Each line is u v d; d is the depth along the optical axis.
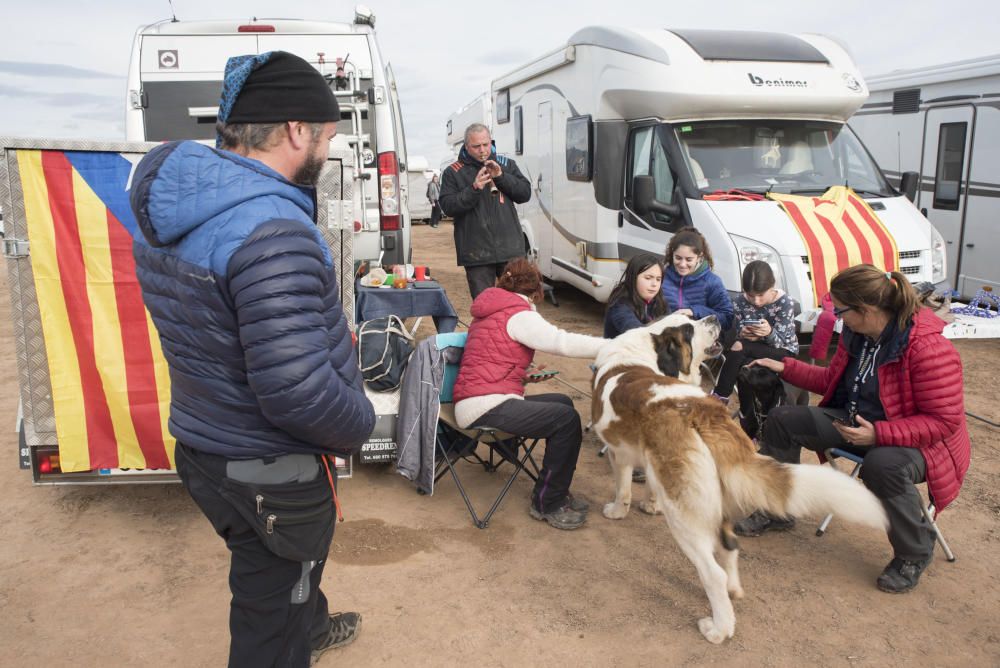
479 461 4.92
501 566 3.69
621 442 3.54
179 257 1.81
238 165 1.84
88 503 4.37
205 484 2.03
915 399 3.38
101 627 3.20
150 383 3.77
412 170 26.86
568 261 9.50
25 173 3.50
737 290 6.33
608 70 7.95
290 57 1.94
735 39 7.66
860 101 7.54
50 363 3.68
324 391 1.80
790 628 3.20
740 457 3.01
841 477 2.81
